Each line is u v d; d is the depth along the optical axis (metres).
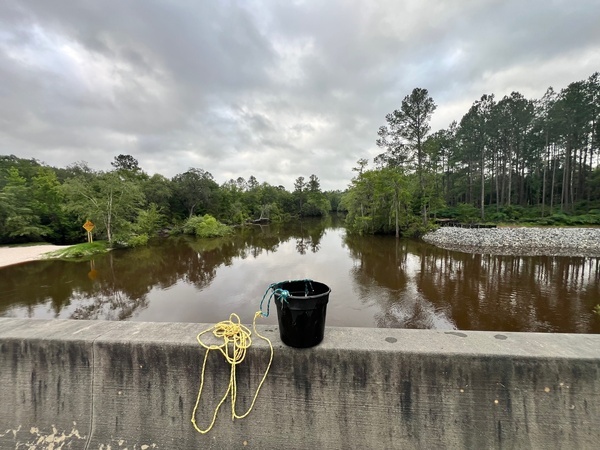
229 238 24.91
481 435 1.49
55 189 22.44
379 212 24.16
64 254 15.41
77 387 1.70
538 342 1.62
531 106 29.28
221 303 8.15
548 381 1.49
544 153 30.70
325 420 1.56
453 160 34.72
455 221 29.12
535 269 11.20
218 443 1.60
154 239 24.17
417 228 22.02
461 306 7.52
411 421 1.53
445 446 1.50
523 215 28.66
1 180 21.14
